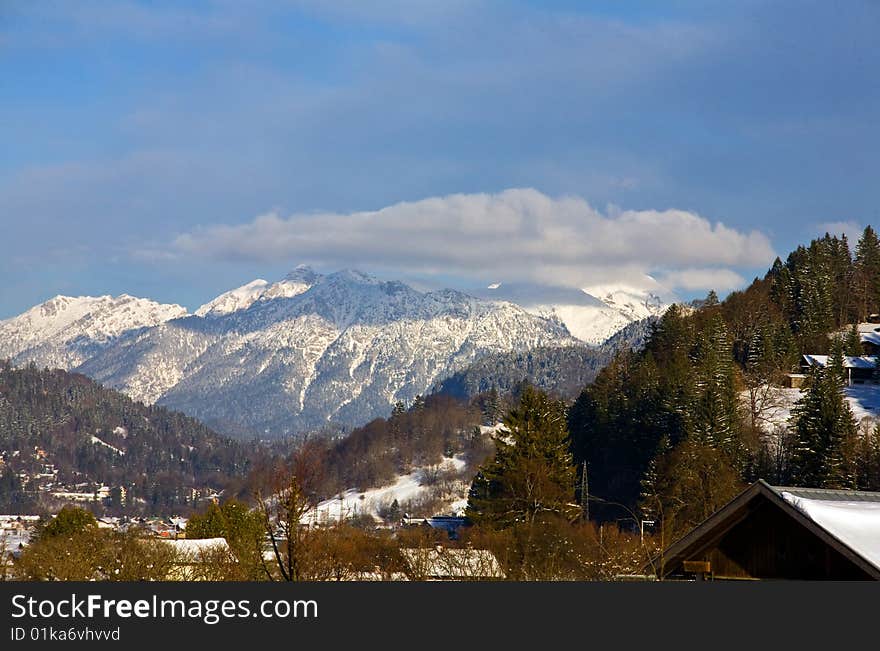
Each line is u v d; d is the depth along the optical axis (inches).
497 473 3469.5
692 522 3070.9
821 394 5017.2
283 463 1385.3
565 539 1819.6
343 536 1503.4
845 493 1125.1
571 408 6929.1
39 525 3476.9
